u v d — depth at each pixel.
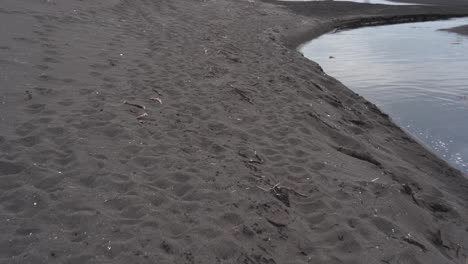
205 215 4.01
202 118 6.47
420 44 18.83
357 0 35.88
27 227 3.51
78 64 7.51
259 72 9.70
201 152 5.32
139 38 10.51
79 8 11.52
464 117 9.41
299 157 5.64
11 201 3.82
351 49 17.91
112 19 11.61
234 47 12.03
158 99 6.72
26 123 5.19
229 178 4.76
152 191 4.25
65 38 8.76
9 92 5.85
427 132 8.66
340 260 3.76
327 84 10.64
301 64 11.87
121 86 7.03
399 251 4.04
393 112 9.83
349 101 9.84
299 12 26.83
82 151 4.78
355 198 4.84
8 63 6.77
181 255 3.43
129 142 5.20
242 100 7.53
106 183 4.25
